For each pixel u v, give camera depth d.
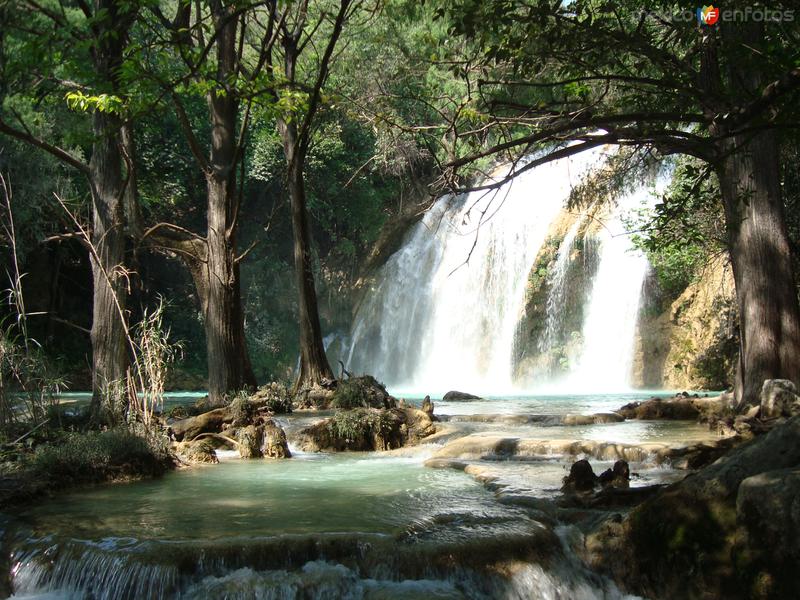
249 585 6.59
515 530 7.61
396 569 6.98
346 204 43.47
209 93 19.78
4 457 10.71
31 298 34.09
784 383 13.23
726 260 26.80
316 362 22.56
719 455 10.83
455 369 38.53
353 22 24.31
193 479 11.20
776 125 7.25
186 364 38.75
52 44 12.90
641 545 7.15
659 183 29.95
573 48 8.71
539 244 36.03
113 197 14.88
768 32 9.01
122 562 6.96
